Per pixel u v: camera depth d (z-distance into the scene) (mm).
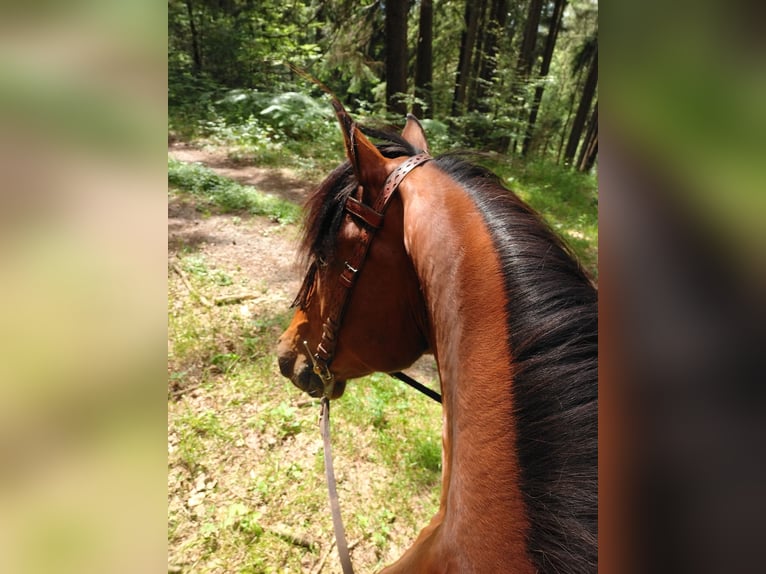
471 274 1176
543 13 18953
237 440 3256
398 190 1550
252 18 14656
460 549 956
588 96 17812
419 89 12719
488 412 984
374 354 1702
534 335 982
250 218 6930
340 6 13469
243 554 2539
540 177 11742
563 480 840
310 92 13930
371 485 3041
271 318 4680
